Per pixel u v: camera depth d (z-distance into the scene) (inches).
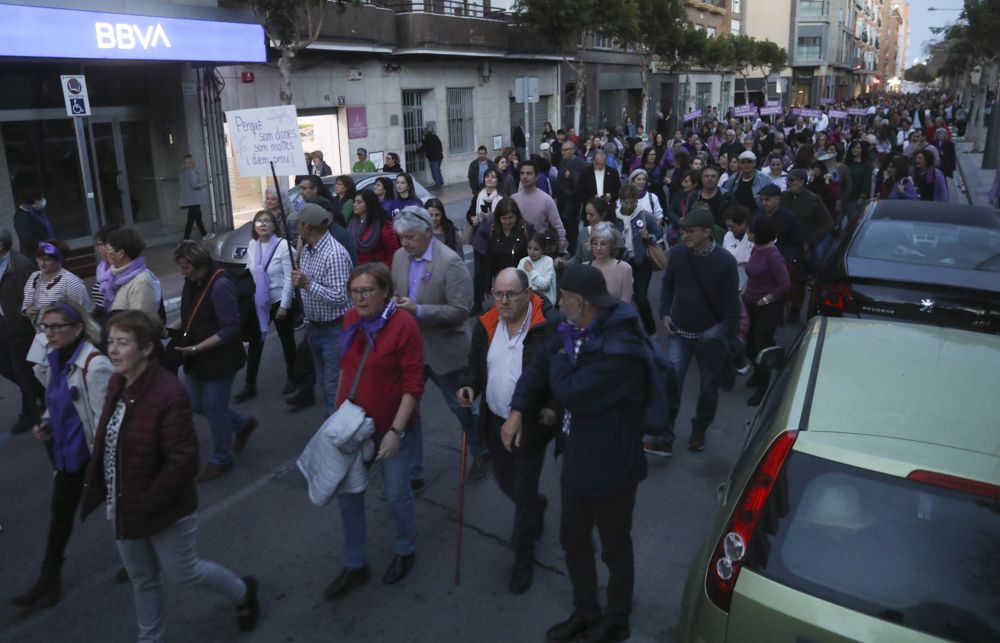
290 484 211.8
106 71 565.3
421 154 935.0
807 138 865.5
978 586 92.1
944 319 222.5
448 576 167.8
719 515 120.6
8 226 505.7
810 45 2876.5
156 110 598.5
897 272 230.2
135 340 127.8
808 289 407.2
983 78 1270.9
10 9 428.1
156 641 139.9
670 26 1264.8
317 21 712.4
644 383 131.7
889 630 91.9
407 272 201.3
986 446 100.6
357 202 275.3
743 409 258.8
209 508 199.2
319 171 655.8
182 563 135.6
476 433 206.5
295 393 273.0
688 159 457.4
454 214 707.4
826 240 352.2
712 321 213.5
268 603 159.8
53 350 154.0
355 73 803.4
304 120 767.7
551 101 1208.8
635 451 133.0
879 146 751.1
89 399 149.6
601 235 217.5
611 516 134.6
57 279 230.4
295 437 242.5
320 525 190.5
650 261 304.8
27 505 204.8
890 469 98.7
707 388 219.0
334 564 173.6
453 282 196.4
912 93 4269.2
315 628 151.9
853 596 94.9
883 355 124.3
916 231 250.4
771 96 2583.7
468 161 1010.1
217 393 207.5
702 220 206.5
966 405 108.9
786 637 96.4
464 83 991.0
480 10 1017.5
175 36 521.3
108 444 131.3
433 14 855.7
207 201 616.4
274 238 261.7
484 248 305.6
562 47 996.6
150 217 613.0
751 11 2881.4
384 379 156.1
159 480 128.3
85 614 158.7
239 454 230.5
